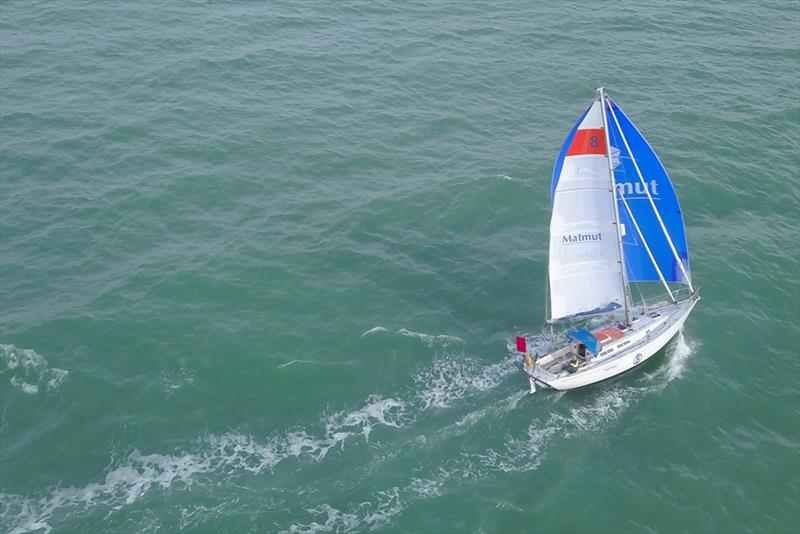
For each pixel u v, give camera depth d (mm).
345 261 61344
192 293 57688
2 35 91438
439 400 49406
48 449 46062
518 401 49250
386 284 59250
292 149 74375
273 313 56219
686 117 79375
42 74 84375
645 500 43219
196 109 79625
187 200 67562
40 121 76938
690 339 54312
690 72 87750
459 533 41125
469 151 75125
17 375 50750
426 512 42156
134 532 41031
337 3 103062
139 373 51188
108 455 45719
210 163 72062
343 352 52969
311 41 93375
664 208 48594
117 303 56594
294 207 67250
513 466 45031
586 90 84625
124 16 97312
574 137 43812
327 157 73562
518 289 59094
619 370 50719
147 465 45031
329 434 47062
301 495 43125
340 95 83188
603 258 48938
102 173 70500
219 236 63656
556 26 98312
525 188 69812
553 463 45219
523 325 55562
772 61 90188
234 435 47000
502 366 52000
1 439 46656
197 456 45625
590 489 43656
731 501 43344
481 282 59750
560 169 45000
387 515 41969
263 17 98375
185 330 54469
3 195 67438
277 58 89250
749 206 67625
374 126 78375
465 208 67500
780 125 78312
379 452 45781
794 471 45125
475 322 55844
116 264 60562
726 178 70688
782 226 65438
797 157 73688
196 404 49062
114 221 65000
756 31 97250
